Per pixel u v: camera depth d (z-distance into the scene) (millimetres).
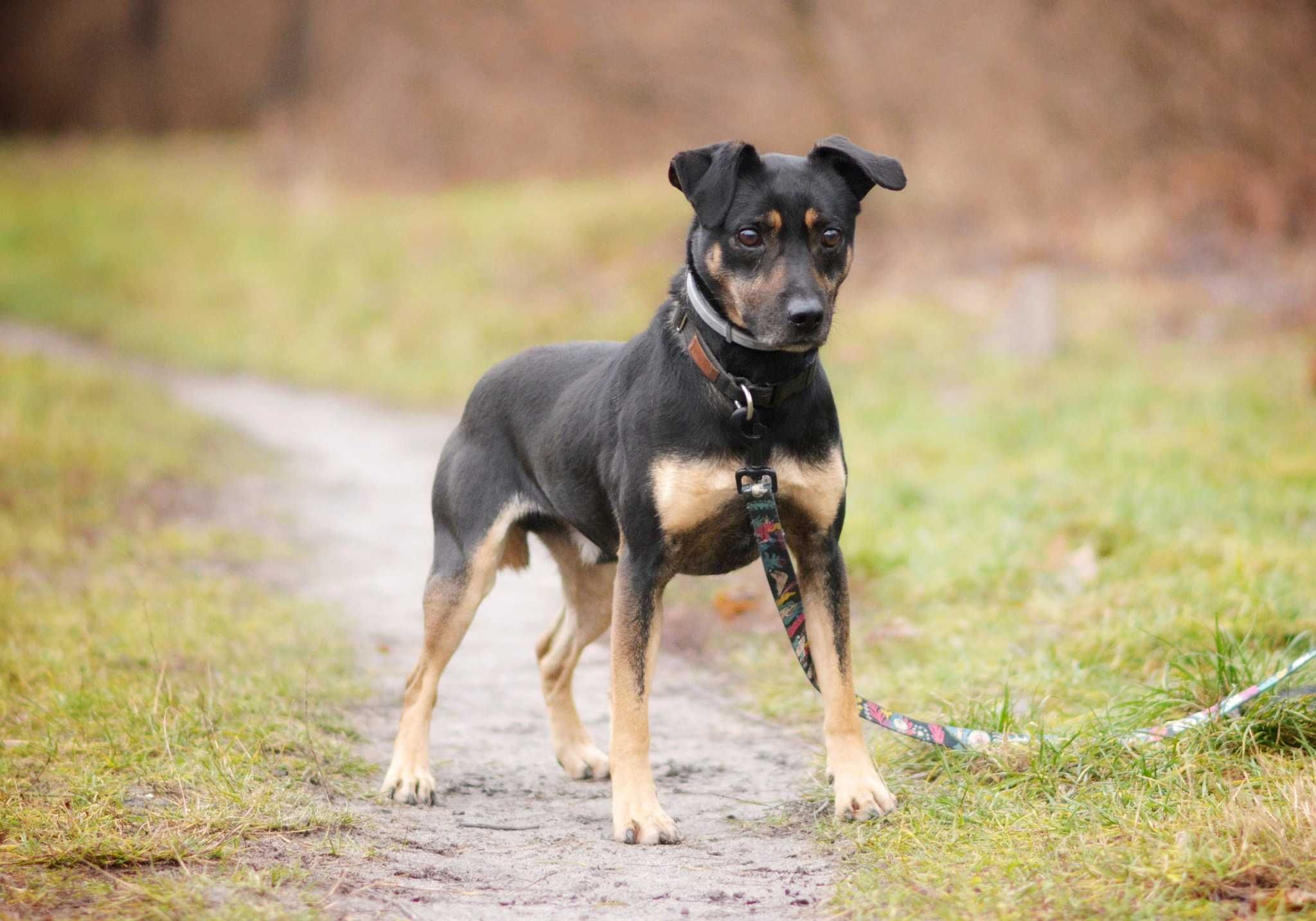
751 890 4715
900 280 23391
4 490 12320
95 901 4320
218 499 13531
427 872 4875
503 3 37000
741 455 5391
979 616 8055
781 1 31859
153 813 5113
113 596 9086
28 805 5191
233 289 29828
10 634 7941
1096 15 24594
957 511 10352
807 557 5656
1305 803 4516
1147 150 24641
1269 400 12883
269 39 51219
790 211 5348
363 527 12695
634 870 4965
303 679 7520
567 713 6586
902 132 27516
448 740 6977
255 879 4543
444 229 29938
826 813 5570
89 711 6449
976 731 5789
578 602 6527
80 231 35031
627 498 5512
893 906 4297
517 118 36156
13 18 54844
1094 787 5191
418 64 37594
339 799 5789
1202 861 4242
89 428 15695
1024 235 23969
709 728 7117
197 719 6371
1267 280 20312
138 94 54312
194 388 22703
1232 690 5879
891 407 15586
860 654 7891
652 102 34750
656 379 5527
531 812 5828
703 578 10117
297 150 39312
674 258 26188
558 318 23891
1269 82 23578
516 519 6297
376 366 23234
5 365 19562
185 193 38375
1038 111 25344
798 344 5180
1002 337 18500
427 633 6148
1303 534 8695
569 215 28766
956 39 26453
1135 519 9281
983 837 4859
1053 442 12586
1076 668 6789
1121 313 19312
